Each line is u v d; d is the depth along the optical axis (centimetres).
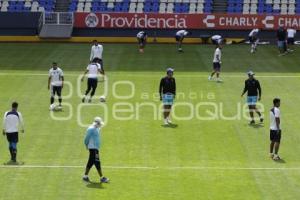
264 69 10875
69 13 13988
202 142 6912
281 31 12362
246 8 14650
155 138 7031
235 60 11750
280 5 14688
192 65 11169
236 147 6756
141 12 14262
